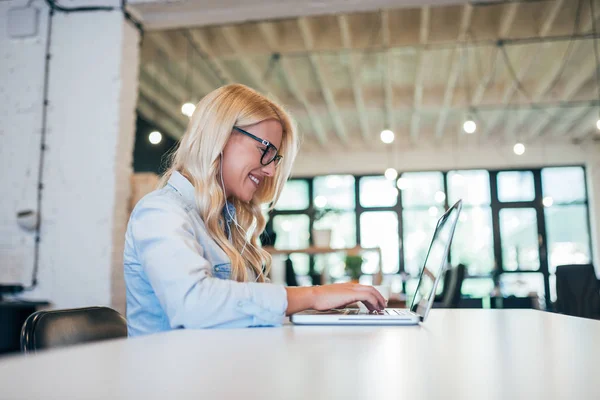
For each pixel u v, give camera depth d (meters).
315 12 3.55
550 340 0.71
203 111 1.27
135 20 3.44
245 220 1.48
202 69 6.68
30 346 0.96
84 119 3.19
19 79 3.26
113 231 3.08
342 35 5.50
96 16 3.28
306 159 10.84
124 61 3.29
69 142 3.18
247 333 0.81
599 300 3.20
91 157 3.15
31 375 0.40
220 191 1.25
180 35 5.54
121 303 3.14
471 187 10.35
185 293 0.95
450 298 4.08
